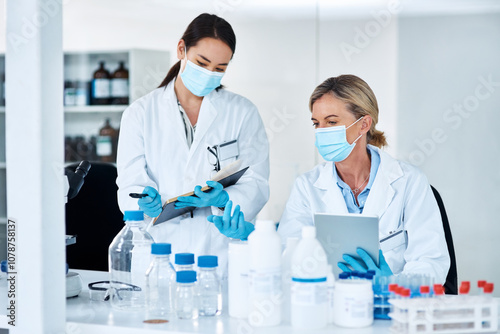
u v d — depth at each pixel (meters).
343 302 1.14
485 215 3.79
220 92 2.24
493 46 3.74
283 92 4.23
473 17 3.76
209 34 1.97
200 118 2.15
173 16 4.29
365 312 1.14
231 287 1.22
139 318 1.22
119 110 4.08
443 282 1.67
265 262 1.14
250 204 2.06
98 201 2.61
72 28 4.37
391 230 1.81
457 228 3.85
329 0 4.08
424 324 1.08
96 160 4.21
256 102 4.29
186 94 2.19
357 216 1.31
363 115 1.82
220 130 2.18
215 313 1.24
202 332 1.11
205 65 2.00
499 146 3.75
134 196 1.80
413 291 1.19
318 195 1.91
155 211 1.89
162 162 2.13
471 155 3.80
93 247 2.60
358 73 4.03
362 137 1.84
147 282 1.28
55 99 1.17
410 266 1.63
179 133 2.14
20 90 1.13
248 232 1.52
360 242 1.32
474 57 3.77
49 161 1.16
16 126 1.14
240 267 1.21
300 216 1.92
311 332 1.11
